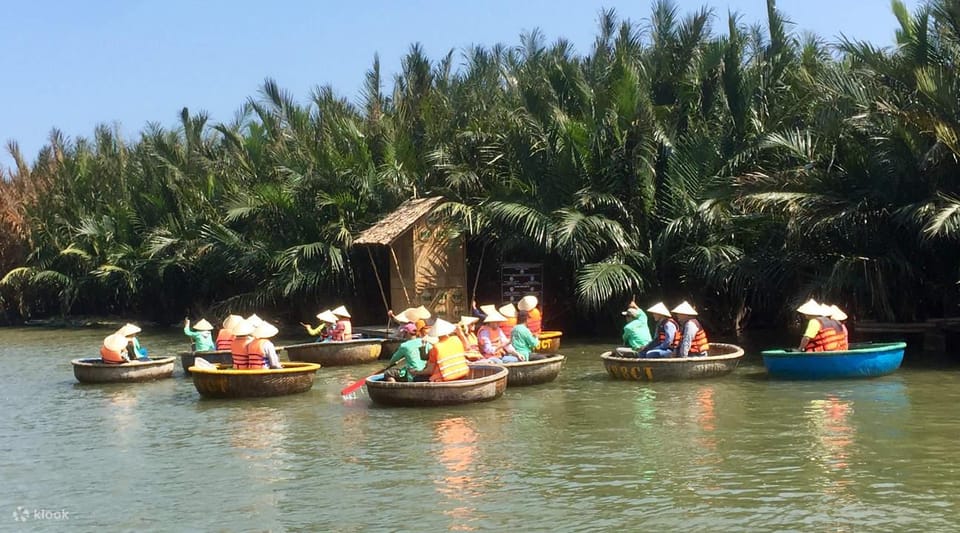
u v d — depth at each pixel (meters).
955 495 9.54
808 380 16.64
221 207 33.88
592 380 17.66
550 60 29.25
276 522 9.38
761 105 24.23
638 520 9.04
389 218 26.41
